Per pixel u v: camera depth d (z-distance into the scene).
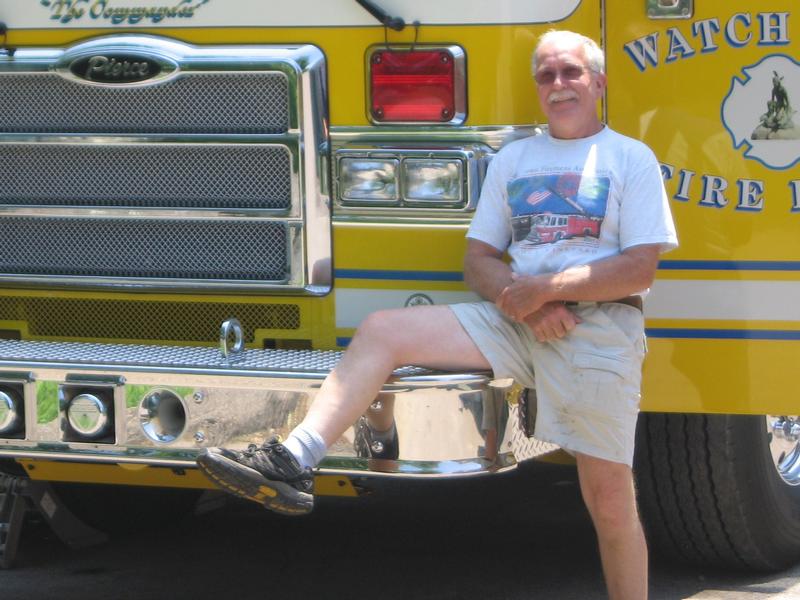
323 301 5.13
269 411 4.64
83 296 5.41
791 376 5.07
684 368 5.12
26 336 5.54
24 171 5.40
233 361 4.77
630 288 4.55
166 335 5.38
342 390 4.51
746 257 5.06
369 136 5.02
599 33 5.02
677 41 5.01
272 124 5.09
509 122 4.91
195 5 5.15
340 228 5.07
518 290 4.54
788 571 5.95
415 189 4.98
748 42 4.99
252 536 6.38
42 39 5.31
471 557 6.04
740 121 5.02
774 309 5.06
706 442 5.51
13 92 5.34
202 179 5.20
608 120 5.07
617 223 4.62
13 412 4.90
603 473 4.65
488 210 4.79
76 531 6.07
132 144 5.21
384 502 6.92
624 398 4.60
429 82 4.94
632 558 4.73
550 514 6.68
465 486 7.20
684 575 5.84
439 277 5.01
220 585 5.70
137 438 4.78
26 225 5.45
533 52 4.82
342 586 5.68
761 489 5.62
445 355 4.59
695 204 5.07
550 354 4.61
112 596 5.57
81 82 5.23
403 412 4.54
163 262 5.29
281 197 5.12
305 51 5.03
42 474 5.33
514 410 4.67
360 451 4.56
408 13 4.93
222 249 5.22
